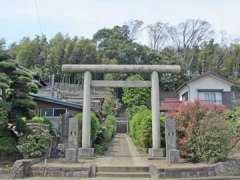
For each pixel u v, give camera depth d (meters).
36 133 14.14
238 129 16.50
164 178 11.77
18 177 11.80
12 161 13.67
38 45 56.97
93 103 33.88
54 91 34.41
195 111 14.63
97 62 56.94
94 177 12.14
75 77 55.47
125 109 46.16
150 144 17.53
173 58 62.47
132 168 12.94
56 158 15.04
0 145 13.34
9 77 14.15
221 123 13.93
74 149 13.86
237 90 36.88
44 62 54.91
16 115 13.98
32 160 12.88
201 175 12.24
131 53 62.56
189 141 14.07
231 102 31.86
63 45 56.34
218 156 13.49
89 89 16.66
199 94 31.97
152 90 16.48
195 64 63.62
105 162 14.35
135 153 18.55
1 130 13.77
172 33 74.75
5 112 13.35
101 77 48.28
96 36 72.31
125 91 41.69
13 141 13.80
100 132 20.25
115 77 47.72
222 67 61.19
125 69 16.64
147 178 12.02
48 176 12.16
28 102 14.12
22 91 14.48
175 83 51.88
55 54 55.00
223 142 13.68
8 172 12.05
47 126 15.61
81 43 57.09
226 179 11.87
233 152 15.45
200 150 13.84
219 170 12.67
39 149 13.88
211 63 62.59
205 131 13.91
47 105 24.02
